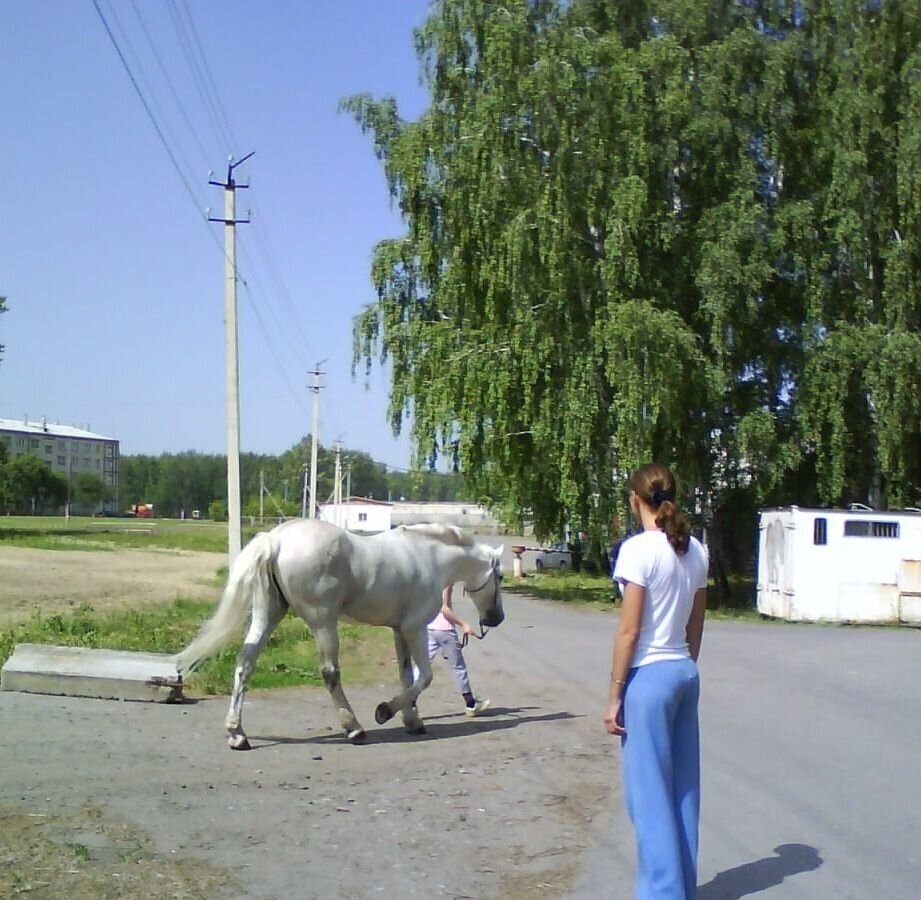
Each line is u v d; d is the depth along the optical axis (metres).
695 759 4.97
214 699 10.88
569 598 28.45
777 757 8.71
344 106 29.88
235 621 8.85
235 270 23.62
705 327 26.83
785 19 28.23
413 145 27.73
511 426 26.70
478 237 26.80
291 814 6.64
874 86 26.50
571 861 5.86
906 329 25.92
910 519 22.14
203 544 58.16
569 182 25.62
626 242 24.94
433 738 9.38
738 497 29.06
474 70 27.73
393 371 28.78
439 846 6.08
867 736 9.64
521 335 25.58
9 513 120.25
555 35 25.86
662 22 27.92
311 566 8.82
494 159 25.89
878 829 6.64
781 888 5.53
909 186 25.23
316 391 60.06
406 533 9.85
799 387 26.23
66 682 10.49
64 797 6.75
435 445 27.06
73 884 5.15
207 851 5.81
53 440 152.75
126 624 16.44
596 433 25.95
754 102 26.45
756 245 25.48
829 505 27.11
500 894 5.32
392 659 14.73
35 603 21.81
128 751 8.20
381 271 29.02
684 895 4.73
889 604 22.03
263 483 96.00
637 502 5.14
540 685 12.81
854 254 25.86
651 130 26.27
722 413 27.34
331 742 9.02
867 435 26.70
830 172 26.94
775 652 16.52
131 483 158.62
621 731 4.89
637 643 4.88
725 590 28.03
